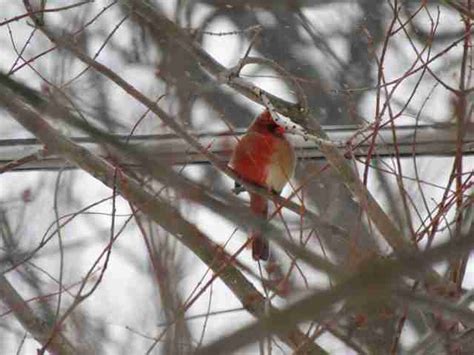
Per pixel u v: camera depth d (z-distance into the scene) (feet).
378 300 23.07
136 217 27.32
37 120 31.55
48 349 32.07
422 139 36.29
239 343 17.40
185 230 26.25
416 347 31.04
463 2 34.01
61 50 36.52
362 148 35.58
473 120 33.47
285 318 17.53
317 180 35.68
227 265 29.53
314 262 22.17
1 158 38.78
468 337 30.60
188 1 37.76
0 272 36.32
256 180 36.19
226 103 48.06
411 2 50.29
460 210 30.55
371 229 31.01
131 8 34.09
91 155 31.60
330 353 30.12
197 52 34.01
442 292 29.40
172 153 23.56
